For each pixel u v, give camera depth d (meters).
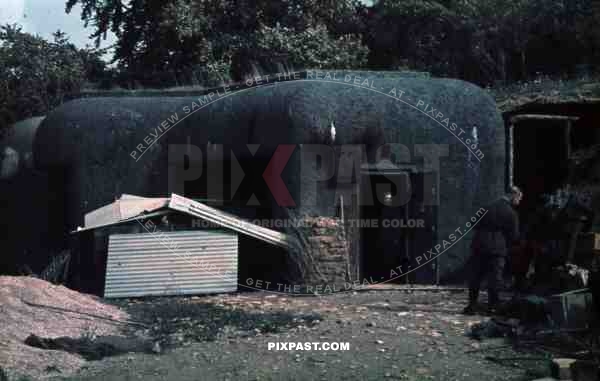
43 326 9.38
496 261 10.30
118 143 14.81
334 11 25.17
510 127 14.95
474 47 27.42
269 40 22.67
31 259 15.92
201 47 23.00
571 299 9.37
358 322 9.97
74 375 7.85
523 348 8.48
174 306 11.60
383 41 28.12
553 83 19.39
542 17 26.47
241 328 9.86
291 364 8.15
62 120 15.04
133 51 26.64
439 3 28.36
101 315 10.42
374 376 7.66
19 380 7.52
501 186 14.08
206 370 8.00
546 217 13.12
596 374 7.27
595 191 13.45
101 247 13.10
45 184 15.96
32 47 21.94
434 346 8.70
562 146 15.88
